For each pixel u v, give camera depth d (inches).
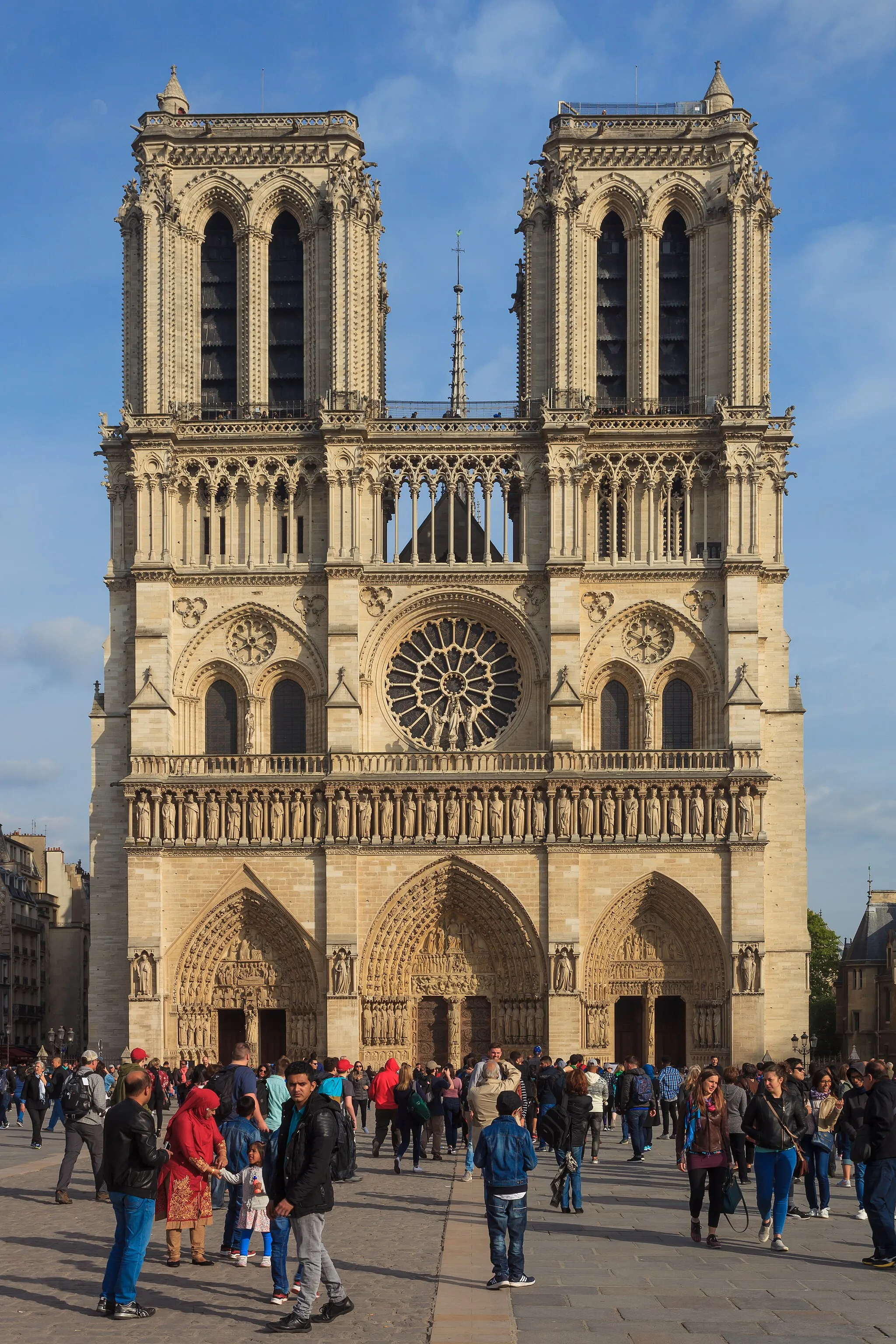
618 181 4909.0
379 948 4534.9
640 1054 4574.3
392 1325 1230.9
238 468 4798.2
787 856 4690.0
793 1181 1904.5
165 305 4830.2
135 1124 1273.4
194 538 4790.8
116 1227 1813.5
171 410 4808.1
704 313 4862.2
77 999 7618.1
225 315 4997.5
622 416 4798.2
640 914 4591.5
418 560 4810.5
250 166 4926.2
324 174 4911.4
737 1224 1847.9
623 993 4571.9
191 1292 1386.6
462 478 4813.0
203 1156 1546.5
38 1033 7253.9
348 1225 1851.6
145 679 4662.9
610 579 4753.9
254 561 4768.7
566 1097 1969.7
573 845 4517.7
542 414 4724.4
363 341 4859.7
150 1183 1279.5
